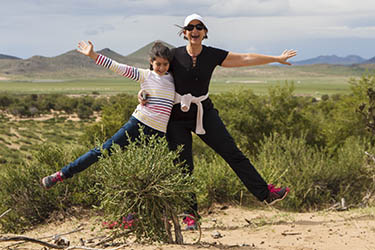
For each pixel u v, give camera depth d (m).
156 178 3.87
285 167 8.49
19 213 6.62
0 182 6.76
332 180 8.49
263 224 5.83
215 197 7.64
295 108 20.53
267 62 5.13
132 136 4.76
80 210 6.72
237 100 21.03
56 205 6.64
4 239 3.57
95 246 4.18
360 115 17.20
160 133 4.84
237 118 19.84
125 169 3.81
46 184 4.64
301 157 8.85
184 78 4.93
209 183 7.53
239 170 5.30
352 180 8.67
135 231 4.06
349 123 17.73
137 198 3.83
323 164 8.59
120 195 3.88
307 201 8.00
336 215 6.13
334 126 18.50
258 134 20.44
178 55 4.99
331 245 4.09
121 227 3.99
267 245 4.28
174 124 5.19
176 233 4.14
